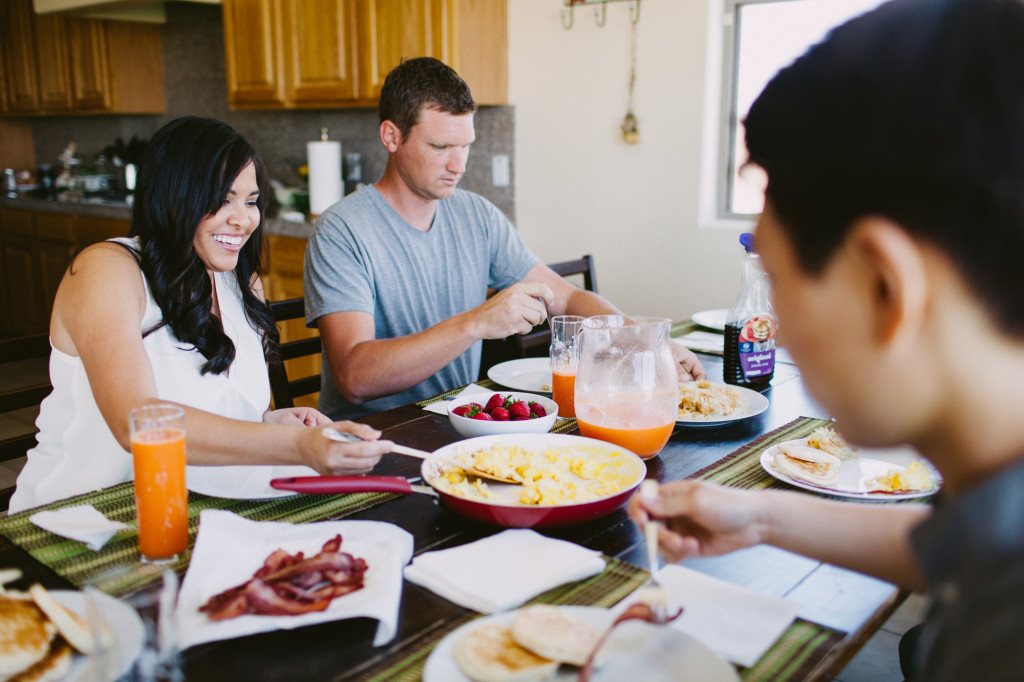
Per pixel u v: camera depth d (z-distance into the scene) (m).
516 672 0.62
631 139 2.98
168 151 1.23
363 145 3.86
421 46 3.04
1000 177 0.37
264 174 1.36
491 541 0.90
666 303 3.05
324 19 3.33
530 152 3.29
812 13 2.68
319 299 1.81
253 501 1.06
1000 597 0.36
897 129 0.38
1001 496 0.38
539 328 2.34
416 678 0.67
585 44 3.05
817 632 0.74
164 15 4.61
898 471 1.12
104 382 1.09
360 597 0.76
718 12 2.79
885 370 0.41
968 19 0.39
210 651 0.71
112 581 0.84
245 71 3.72
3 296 5.36
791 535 0.75
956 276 0.38
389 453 1.24
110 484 1.27
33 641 0.66
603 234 3.16
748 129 0.45
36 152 5.89
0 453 1.28
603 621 0.71
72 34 4.65
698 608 0.77
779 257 0.44
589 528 0.98
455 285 2.04
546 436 1.16
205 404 1.32
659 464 1.19
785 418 1.43
